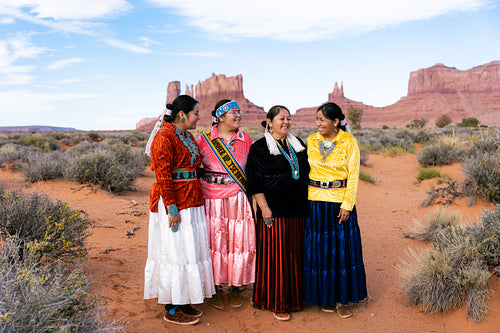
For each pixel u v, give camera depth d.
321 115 3.45
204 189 3.60
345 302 3.59
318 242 3.55
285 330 3.35
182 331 3.22
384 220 7.75
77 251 4.38
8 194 4.67
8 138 32.47
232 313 3.65
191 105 3.25
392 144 23.14
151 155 3.22
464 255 3.84
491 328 3.24
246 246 3.60
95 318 2.67
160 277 3.28
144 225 6.87
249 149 3.60
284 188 3.46
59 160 12.44
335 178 3.51
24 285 2.49
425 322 3.55
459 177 11.70
